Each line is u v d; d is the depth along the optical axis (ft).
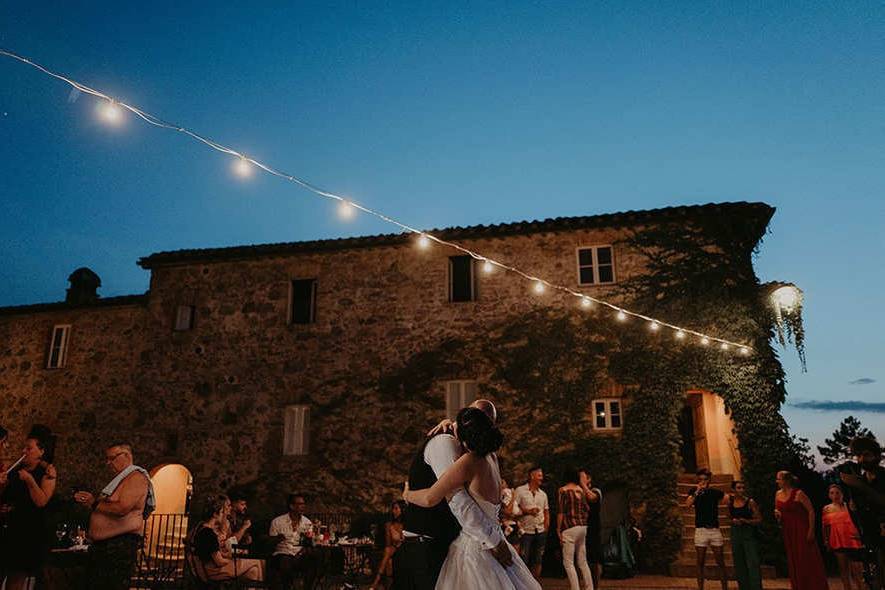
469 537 9.98
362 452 44.75
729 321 41.78
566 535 27.96
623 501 39.55
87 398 50.93
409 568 10.21
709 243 43.24
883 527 21.02
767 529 38.42
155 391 49.67
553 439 41.96
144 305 52.03
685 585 33.78
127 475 18.21
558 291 44.52
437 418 44.21
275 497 45.21
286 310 48.98
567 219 44.80
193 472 47.16
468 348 44.91
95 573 17.34
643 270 43.75
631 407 41.42
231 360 48.93
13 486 17.98
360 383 46.11
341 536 38.11
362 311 47.52
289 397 47.09
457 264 47.62
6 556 17.52
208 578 23.13
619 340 42.73
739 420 40.29
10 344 54.29
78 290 57.21
